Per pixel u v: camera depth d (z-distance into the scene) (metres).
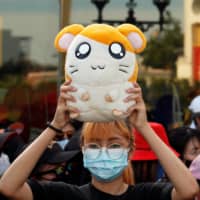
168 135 6.31
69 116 4.21
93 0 7.41
